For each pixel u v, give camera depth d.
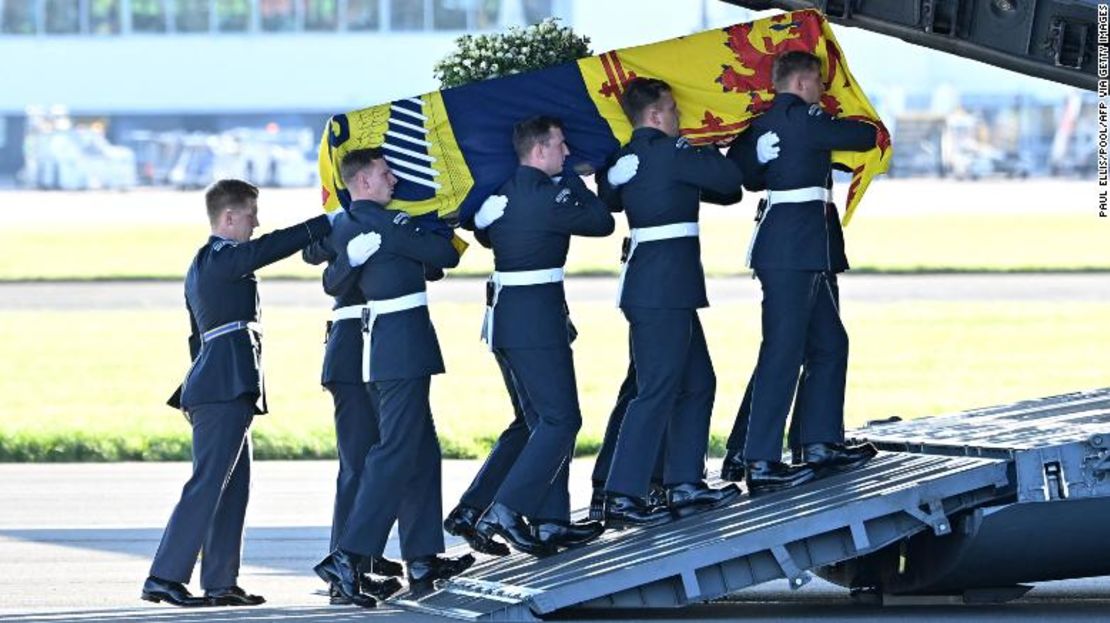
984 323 81.31
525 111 28.78
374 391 28.36
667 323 28.09
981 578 26.97
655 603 25.84
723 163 28.14
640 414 28.25
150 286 106.06
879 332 78.69
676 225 28.16
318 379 67.56
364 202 28.06
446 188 28.67
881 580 28.81
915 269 106.00
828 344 29.31
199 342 29.92
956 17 30.05
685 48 29.19
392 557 34.91
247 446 29.72
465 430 53.41
